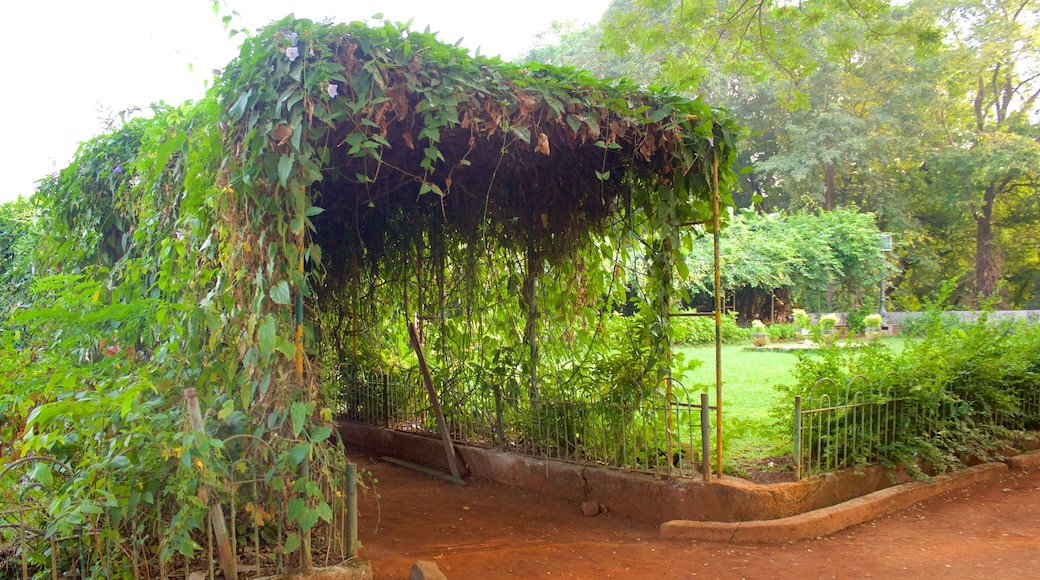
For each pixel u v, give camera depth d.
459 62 4.15
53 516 2.93
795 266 22.31
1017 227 30.36
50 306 5.00
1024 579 3.86
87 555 3.20
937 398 5.86
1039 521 4.95
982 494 5.67
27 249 8.16
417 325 7.65
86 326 4.15
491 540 4.74
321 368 4.30
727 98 26.59
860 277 23.36
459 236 7.05
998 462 6.39
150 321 4.15
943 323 7.25
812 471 5.13
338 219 7.54
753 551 4.39
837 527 4.77
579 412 5.81
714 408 5.04
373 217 7.73
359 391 8.34
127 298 4.74
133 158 5.70
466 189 6.45
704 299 23.94
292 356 3.52
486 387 6.66
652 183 5.51
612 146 4.71
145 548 3.20
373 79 3.77
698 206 5.45
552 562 4.26
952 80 25.88
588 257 6.21
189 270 4.09
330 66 3.63
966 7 25.64
